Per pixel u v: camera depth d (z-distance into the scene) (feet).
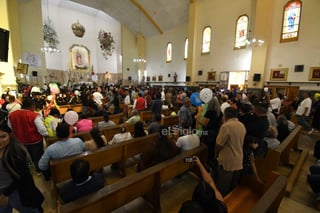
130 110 21.71
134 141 9.09
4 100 14.92
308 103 16.43
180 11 43.68
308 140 15.02
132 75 65.62
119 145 8.47
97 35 62.64
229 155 6.00
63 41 56.08
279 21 27.09
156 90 26.61
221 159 6.25
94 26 61.72
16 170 4.02
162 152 7.18
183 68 47.16
